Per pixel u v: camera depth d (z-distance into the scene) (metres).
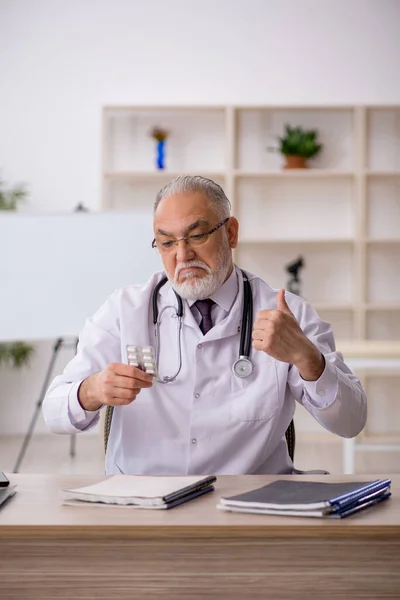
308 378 1.95
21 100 6.63
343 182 6.70
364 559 1.44
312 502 1.49
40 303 3.72
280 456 2.21
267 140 6.70
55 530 1.44
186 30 6.65
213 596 1.44
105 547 1.44
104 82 6.65
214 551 1.44
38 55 6.63
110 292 3.75
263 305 2.23
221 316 2.20
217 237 2.13
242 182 6.71
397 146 6.70
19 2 6.61
